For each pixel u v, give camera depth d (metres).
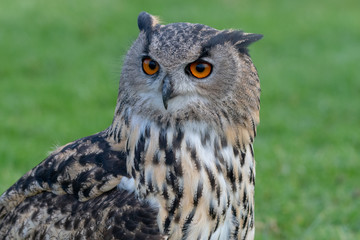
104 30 39.44
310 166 21.66
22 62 33.66
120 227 10.25
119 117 10.89
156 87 10.52
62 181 10.74
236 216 10.89
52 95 29.23
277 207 19.05
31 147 22.86
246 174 10.98
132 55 10.86
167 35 10.62
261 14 44.66
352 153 22.95
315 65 35.28
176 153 10.44
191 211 10.38
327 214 18.77
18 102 28.19
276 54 37.31
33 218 10.84
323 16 44.62
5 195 11.54
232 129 10.79
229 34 10.78
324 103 29.75
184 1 46.34
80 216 10.47
